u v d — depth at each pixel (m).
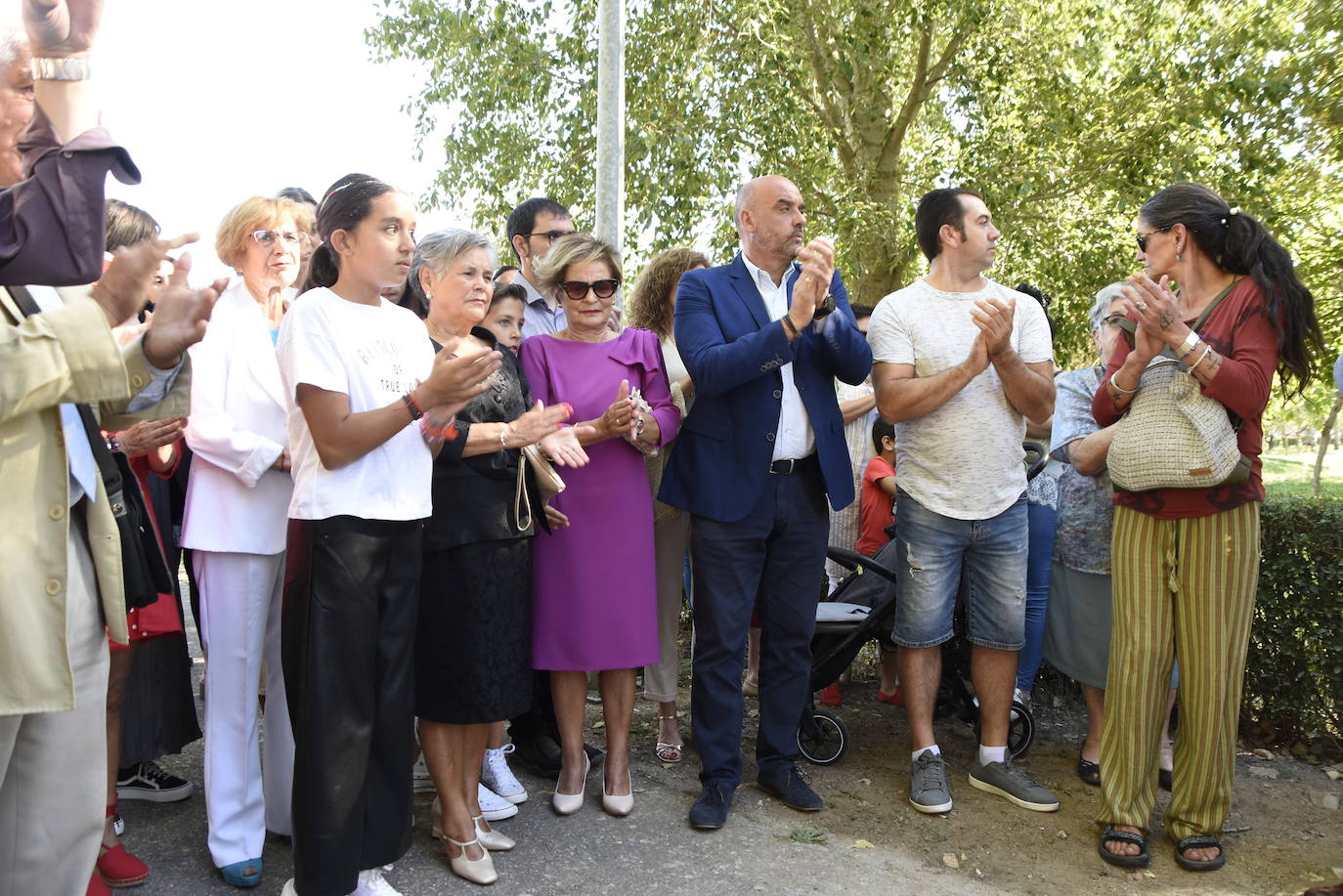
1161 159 11.04
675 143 10.34
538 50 11.81
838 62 11.71
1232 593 3.19
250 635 2.91
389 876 2.99
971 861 3.23
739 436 3.51
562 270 3.57
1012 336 3.75
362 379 2.61
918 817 3.55
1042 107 11.76
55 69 1.65
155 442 2.76
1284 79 10.26
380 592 2.62
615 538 3.40
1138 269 11.73
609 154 6.02
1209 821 3.24
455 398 2.54
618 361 3.59
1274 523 4.12
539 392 3.55
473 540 2.92
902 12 10.97
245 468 2.83
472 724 2.96
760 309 3.65
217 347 2.92
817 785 3.81
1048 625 4.02
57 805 1.95
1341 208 11.66
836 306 3.57
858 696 4.93
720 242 11.52
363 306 2.70
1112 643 3.38
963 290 3.79
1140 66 11.29
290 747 3.11
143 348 1.86
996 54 11.48
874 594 4.30
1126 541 3.33
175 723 3.26
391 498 2.60
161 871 2.95
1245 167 10.59
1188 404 3.13
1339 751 4.12
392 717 2.64
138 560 2.66
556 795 3.49
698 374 3.41
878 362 3.75
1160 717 3.30
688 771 3.93
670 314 4.29
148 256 1.76
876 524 4.69
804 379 3.60
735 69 10.84
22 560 1.77
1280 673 4.15
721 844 3.27
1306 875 3.17
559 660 3.37
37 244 1.63
